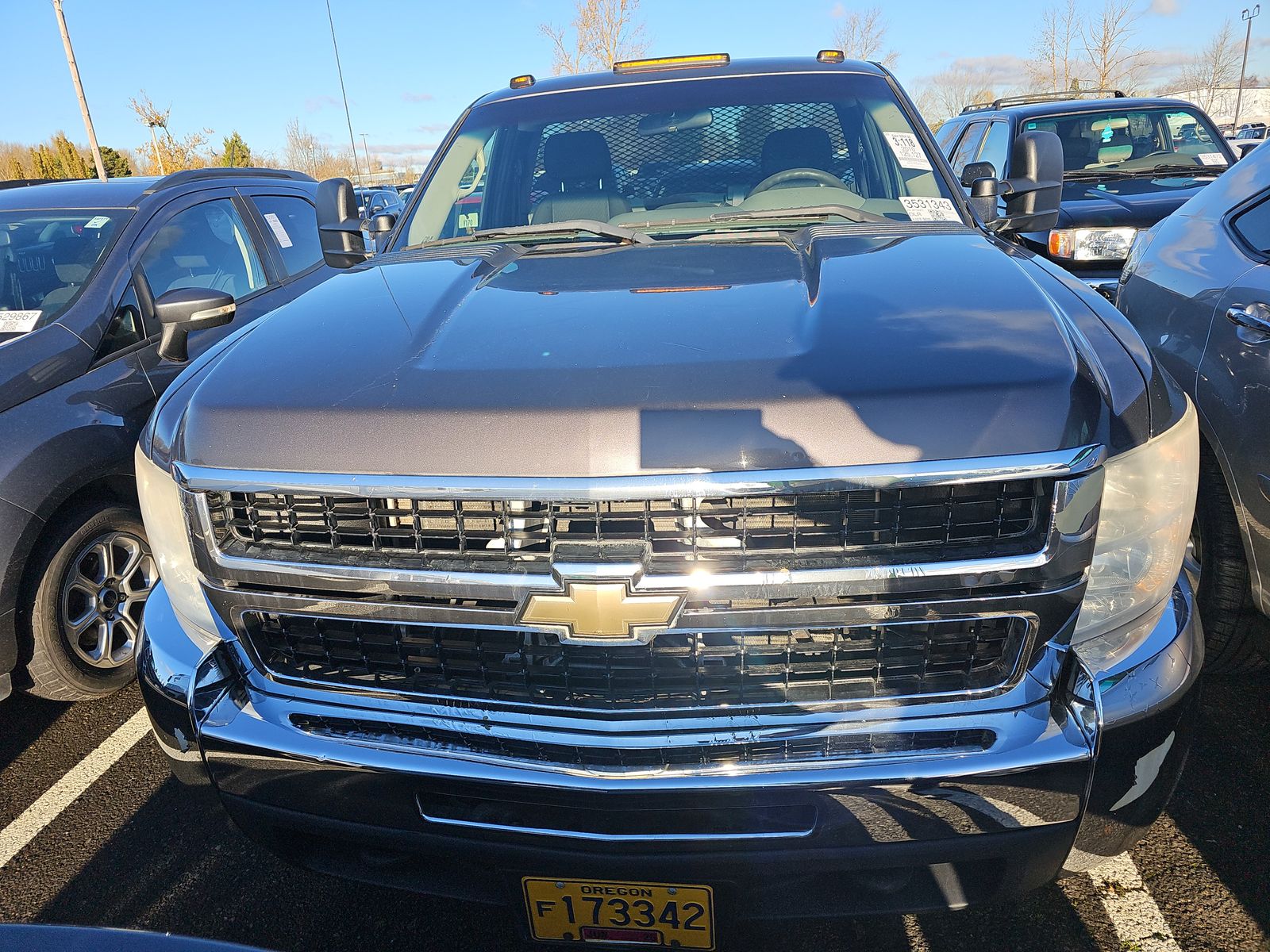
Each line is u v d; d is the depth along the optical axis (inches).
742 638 57.6
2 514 110.8
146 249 144.1
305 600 61.7
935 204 101.2
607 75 123.3
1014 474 53.3
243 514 63.2
